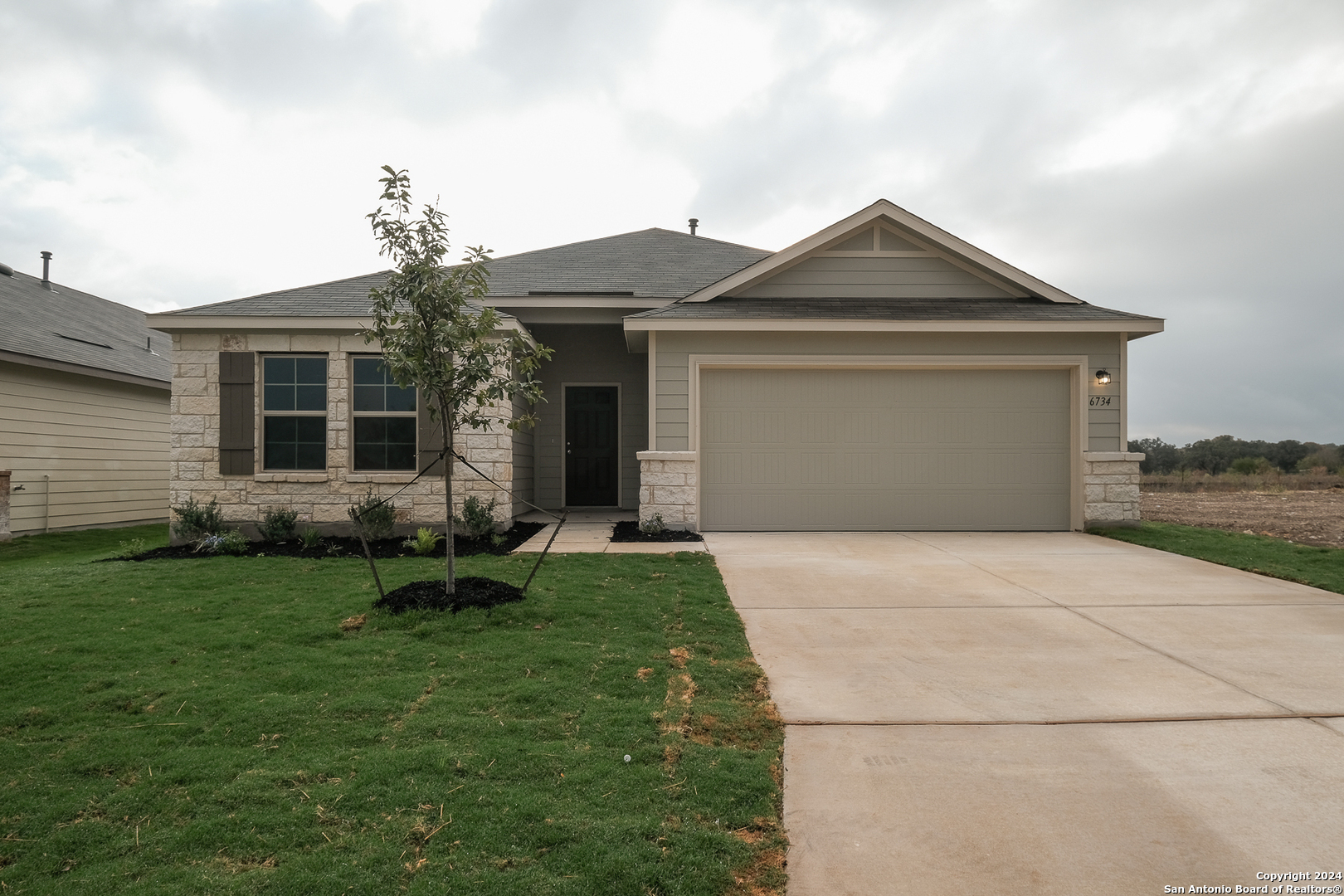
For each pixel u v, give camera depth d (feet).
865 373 32.99
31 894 6.68
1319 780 9.30
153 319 30.37
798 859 7.54
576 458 42.60
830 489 32.99
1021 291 35.37
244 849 7.50
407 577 21.40
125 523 46.50
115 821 8.05
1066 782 9.31
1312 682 13.02
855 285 35.73
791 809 8.63
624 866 7.16
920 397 33.01
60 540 37.93
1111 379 32.50
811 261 35.73
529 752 9.80
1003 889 7.04
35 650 14.44
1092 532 31.96
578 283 40.04
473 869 7.11
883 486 33.01
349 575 22.02
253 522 31.12
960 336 32.58
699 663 13.87
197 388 31.22
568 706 11.55
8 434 38.17
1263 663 14.15
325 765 9.42
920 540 30.14
